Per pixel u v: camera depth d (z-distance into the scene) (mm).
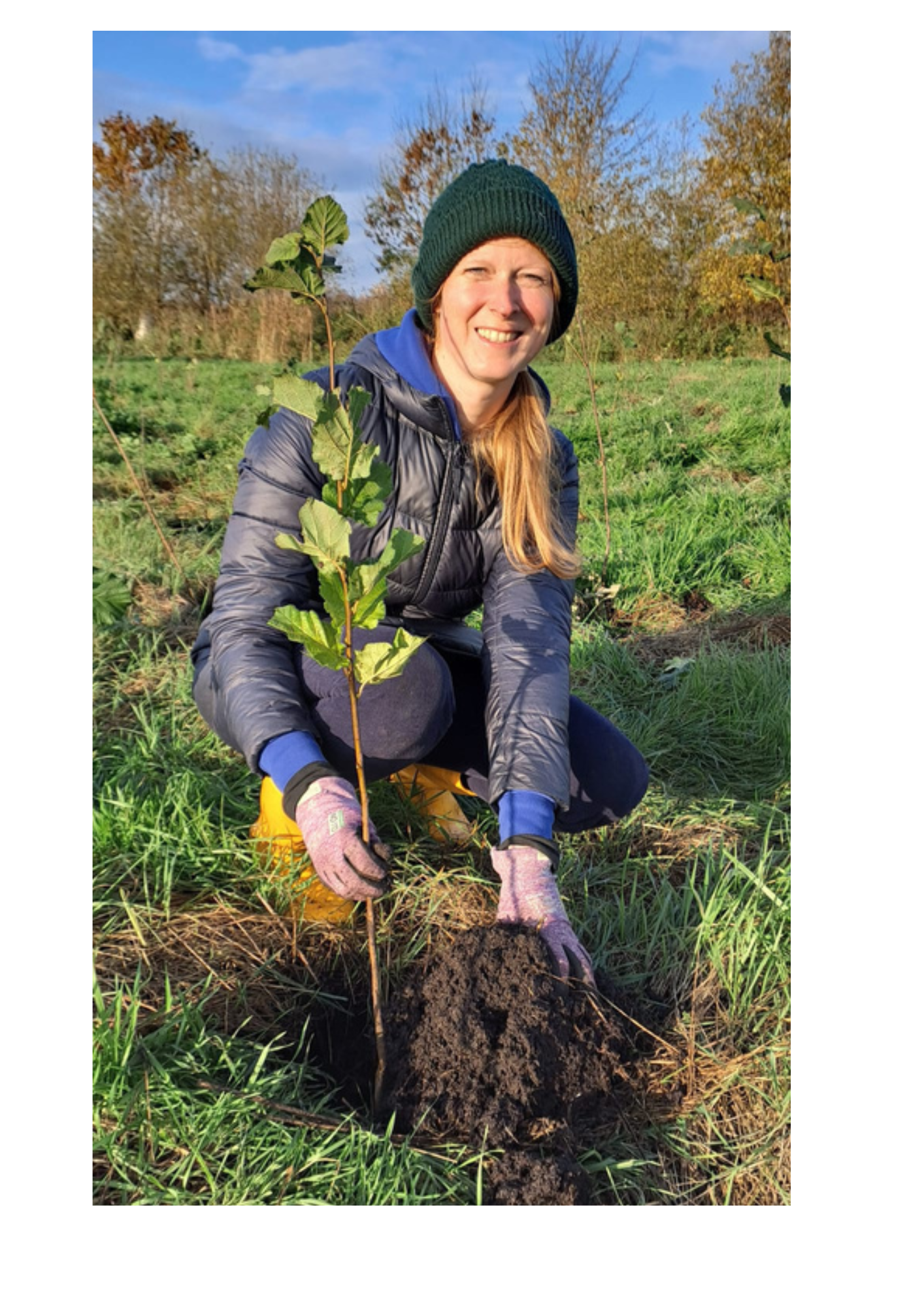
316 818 1785
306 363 9938
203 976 2082
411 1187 1658
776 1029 2088
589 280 12242
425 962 1999
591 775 2361
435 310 2152
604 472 4758
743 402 8336
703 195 12164
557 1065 1808
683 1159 1820
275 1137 1739
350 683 1685
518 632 2182
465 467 2219
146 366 10688
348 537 1559
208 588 4215
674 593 4496
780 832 2686
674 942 2275
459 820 2629
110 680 3414
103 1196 1696
